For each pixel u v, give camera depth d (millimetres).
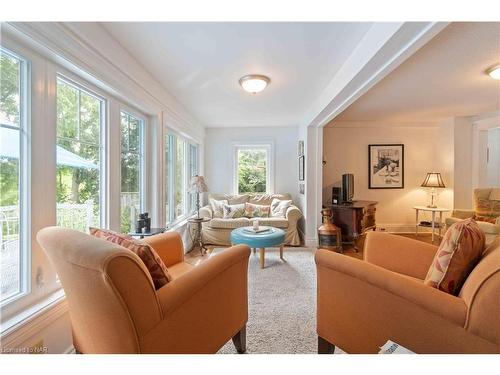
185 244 3736
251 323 1800
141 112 2484
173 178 3492
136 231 2225
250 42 1838
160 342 1003
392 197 4777
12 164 1205
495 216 3166
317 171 3971
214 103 3391
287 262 3096
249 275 2682
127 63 1979
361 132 4758
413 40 1473
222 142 5047
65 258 928
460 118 4184
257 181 5086
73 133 1639
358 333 1219
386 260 1674
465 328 917
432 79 2537
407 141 4754
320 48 1930
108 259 843
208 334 1244
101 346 1010
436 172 4621
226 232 4043
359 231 3703
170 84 2680
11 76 1196
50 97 1365
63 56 1350
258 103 3404
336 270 1295
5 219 1177
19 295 1206
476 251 1088
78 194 1681
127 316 896
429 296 991
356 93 2373
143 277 937
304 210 4152
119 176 2057
